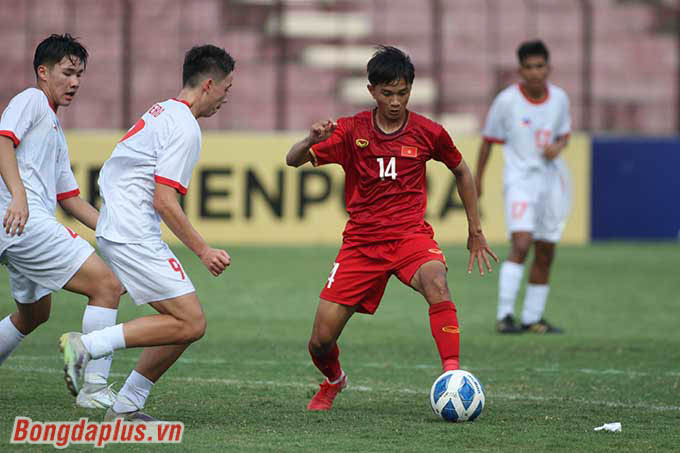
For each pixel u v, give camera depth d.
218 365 27.97
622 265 55.00
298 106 84.19
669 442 18.66
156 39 83.12
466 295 45.22
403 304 42.62
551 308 41.72
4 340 21.89
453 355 20.81
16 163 20.23
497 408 22.06
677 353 31.38
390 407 22.14
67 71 21.55
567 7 87.06
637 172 64.44
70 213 22.33
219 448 17.61
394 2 87.31
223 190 60.84
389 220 21.20
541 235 35.88
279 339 33.16
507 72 86.50
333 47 86.94
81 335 18.38
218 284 46.59
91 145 59.03
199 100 19.72
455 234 61.91
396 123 21.36
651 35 88.06
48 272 20.78
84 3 81.81
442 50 86.25
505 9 86.62
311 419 20.53
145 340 18.81
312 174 61.53
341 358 29.77
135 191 19.19
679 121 87.44
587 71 82.12
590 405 22.58
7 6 81.00
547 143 35.75
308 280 48.06
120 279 19.36
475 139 62.12
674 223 65.00
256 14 85.88
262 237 61.25
